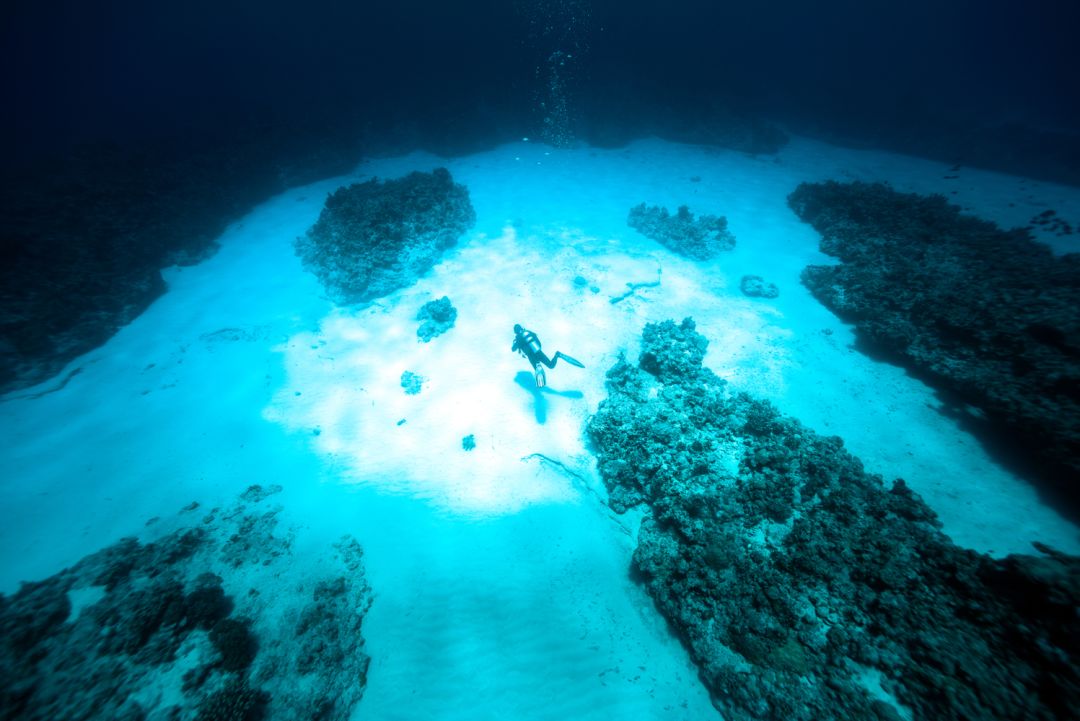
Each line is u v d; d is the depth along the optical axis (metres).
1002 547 6.97
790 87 37.22
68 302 12.90
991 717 4.71
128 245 15.37
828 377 10.79
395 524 8.88
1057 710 4.57
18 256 13.08
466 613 7.45
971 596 5.77
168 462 10.09
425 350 12.78
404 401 11.41
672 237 16.30
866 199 16.20
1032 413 7.92
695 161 24.39
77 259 14.00
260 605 7.49
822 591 6.29
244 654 6.69
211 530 8.76
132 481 9.66
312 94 33.56
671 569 7.12
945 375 9.66
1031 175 22.42
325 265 15.33
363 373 12.22
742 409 9.55
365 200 16.84
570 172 22.94
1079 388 7.87
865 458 8.77
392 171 24.16
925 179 22.17
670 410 9.60
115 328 13.59
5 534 8.60
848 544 6.62
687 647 6.64
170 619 6.85
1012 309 9.71
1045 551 6.68
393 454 10.22
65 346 12.41
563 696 6.33
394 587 7.89
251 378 12.12
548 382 11.59
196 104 36.44
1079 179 21.45
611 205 19.44
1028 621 5.25
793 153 26.12
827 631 5.92
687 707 6.00
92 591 7.37
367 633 7.29
